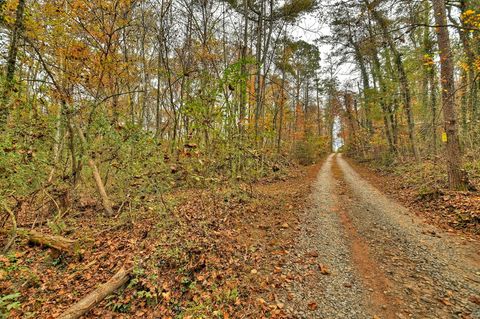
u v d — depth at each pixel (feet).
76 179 24.57
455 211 20.89
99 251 17.42
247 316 10.98
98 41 26.12
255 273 14.01
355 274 13.80
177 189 30.83
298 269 14.40
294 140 96.12
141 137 23.22
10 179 18.61
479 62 25.64
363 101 70.54
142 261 14.85
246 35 42.32
